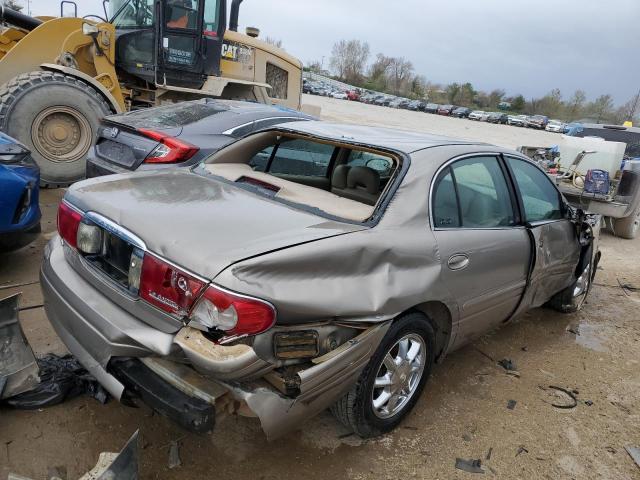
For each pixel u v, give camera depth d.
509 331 4.89
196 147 5.29
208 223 2.57
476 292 3.41
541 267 4.11
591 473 3.09
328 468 2.86
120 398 2.47
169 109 6.41
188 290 2.27
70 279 2.78
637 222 9.42
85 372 3.20
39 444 2.74
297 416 2.48
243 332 2.21
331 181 3.99
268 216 2.77
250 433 3.04
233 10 9.66
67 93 7.15
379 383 2.97
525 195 4.07
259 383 2.39
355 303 2.56
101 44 7.86
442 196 3.23
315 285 2.46
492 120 61.31
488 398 3.72
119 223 2.59
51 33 7.80
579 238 4.70
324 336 2.51
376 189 3.39
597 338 4.97
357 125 4.15
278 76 10.62
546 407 3.70
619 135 10.38
